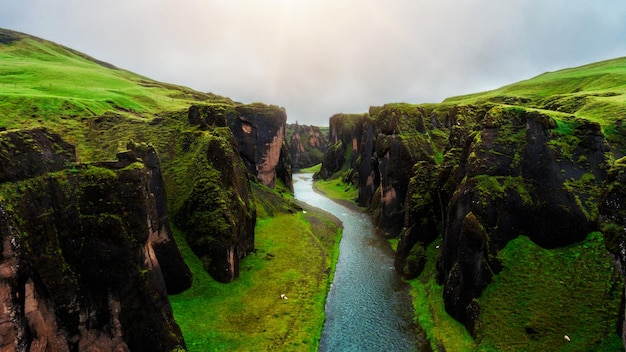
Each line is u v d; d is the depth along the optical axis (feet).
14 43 482.28
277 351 109.09
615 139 153.58
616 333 82.64
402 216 230.89
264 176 362.74
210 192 157.89
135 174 87.76
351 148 550.77
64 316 71.15
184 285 133.80
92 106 243.40
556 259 109.60
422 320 126.93
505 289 109.50
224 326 117.70
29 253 65.51
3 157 67.92
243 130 326.24
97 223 79.05
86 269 76.38
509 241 118.52
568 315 94.68
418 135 246.88
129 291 83.25
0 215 59.77
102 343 78.38
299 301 139.54
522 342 95.66
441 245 151.33
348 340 118.42
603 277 97.25
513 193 120.78
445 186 156.97
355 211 315.17
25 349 61.87
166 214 131.54
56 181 75.56
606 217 68.95
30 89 268.41
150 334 87.10
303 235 220.43
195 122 194.49
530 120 125.39
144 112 281.74
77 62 490.49
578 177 117.50
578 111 205.26
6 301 58.80
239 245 168.66
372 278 166.50
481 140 131.23
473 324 109.19
